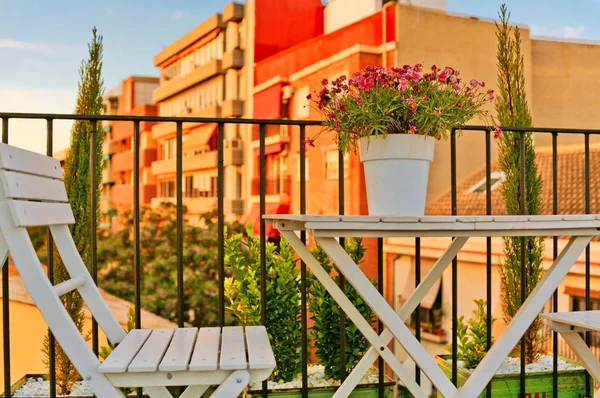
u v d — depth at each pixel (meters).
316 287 2.40
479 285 7.31
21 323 6.33
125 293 10.68
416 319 2.18
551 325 1.93
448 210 8.55
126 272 11.07
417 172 1.67
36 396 2.30
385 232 1.56
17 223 1.42
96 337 2.02
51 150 2.00
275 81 11.21
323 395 2.21
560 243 6.46
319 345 2.38
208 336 1.69
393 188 1.66
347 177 9.09
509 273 2.96
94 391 1.37
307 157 10.32
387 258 8.71
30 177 1.63
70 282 1.72
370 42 9.37
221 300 2.08
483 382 1.69
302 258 1.90
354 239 2.47
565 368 2.65
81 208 2.56
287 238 1.91
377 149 1.67
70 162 2.57
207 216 11.82
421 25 9.12
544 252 3.03
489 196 2.23
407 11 9.02
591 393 2.48
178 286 2.04
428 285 2.01
